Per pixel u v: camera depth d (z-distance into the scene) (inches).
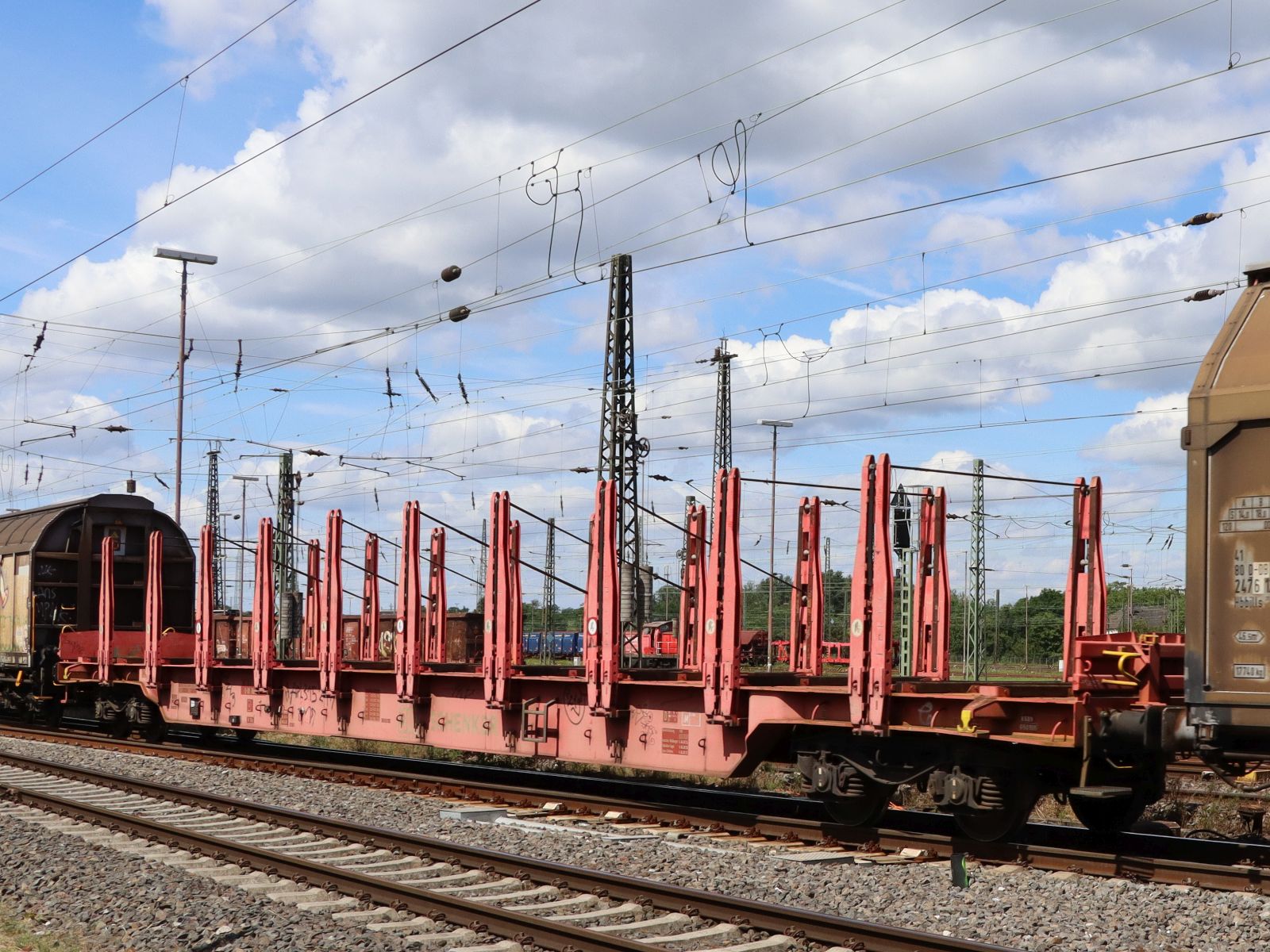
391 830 502.9
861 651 481.4
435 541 781.3
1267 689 382.9
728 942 334.6
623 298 996.6
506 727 638.5
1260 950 325.4
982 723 449.1
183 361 1417.3
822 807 582.2
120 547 1056.2
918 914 366.3
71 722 1187.9
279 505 1512.1
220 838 460.1
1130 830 518.3
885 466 478.3
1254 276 417.7
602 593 583.2
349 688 732.0
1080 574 534.6
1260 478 390.9
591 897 379.6
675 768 560.1
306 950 328.8
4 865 434.0
